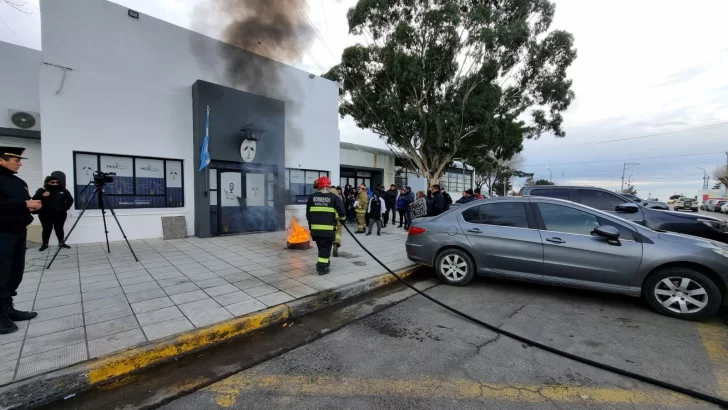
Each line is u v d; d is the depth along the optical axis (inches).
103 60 285.1
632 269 149.9
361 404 86.2
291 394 91.0
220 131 331.3
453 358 111.0
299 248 273.6
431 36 673.0
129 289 167.6
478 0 698.8
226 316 135.4
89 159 282.2
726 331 130.3
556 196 282.0
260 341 125.7
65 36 267.3
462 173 1279.5
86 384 94.8
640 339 123.9
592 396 90.0
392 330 135.0
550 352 114.7
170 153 319.9
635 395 90.4
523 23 663.1
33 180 328.5
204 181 323.6
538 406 85.5
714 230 221.1
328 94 465.4
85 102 275.4
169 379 99.6
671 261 143.6
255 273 201.8
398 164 886.4
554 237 166.9
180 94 326.0
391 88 727.1
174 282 180.9
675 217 235.0
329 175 464.4
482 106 679.1
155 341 112.6
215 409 84.9
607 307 156.7
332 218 200.5
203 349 118.9
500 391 92.2
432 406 85.4
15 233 118.0
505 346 119.7
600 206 268.1
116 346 108.2
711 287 136.6
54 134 263.0
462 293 180.4
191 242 302.5
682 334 127.7
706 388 93.0
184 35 330.0
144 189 310.0
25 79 319.3
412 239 208.2
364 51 718.5
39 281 179.2
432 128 732.0
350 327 138.6
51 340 111.1
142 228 308.2
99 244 281.1
